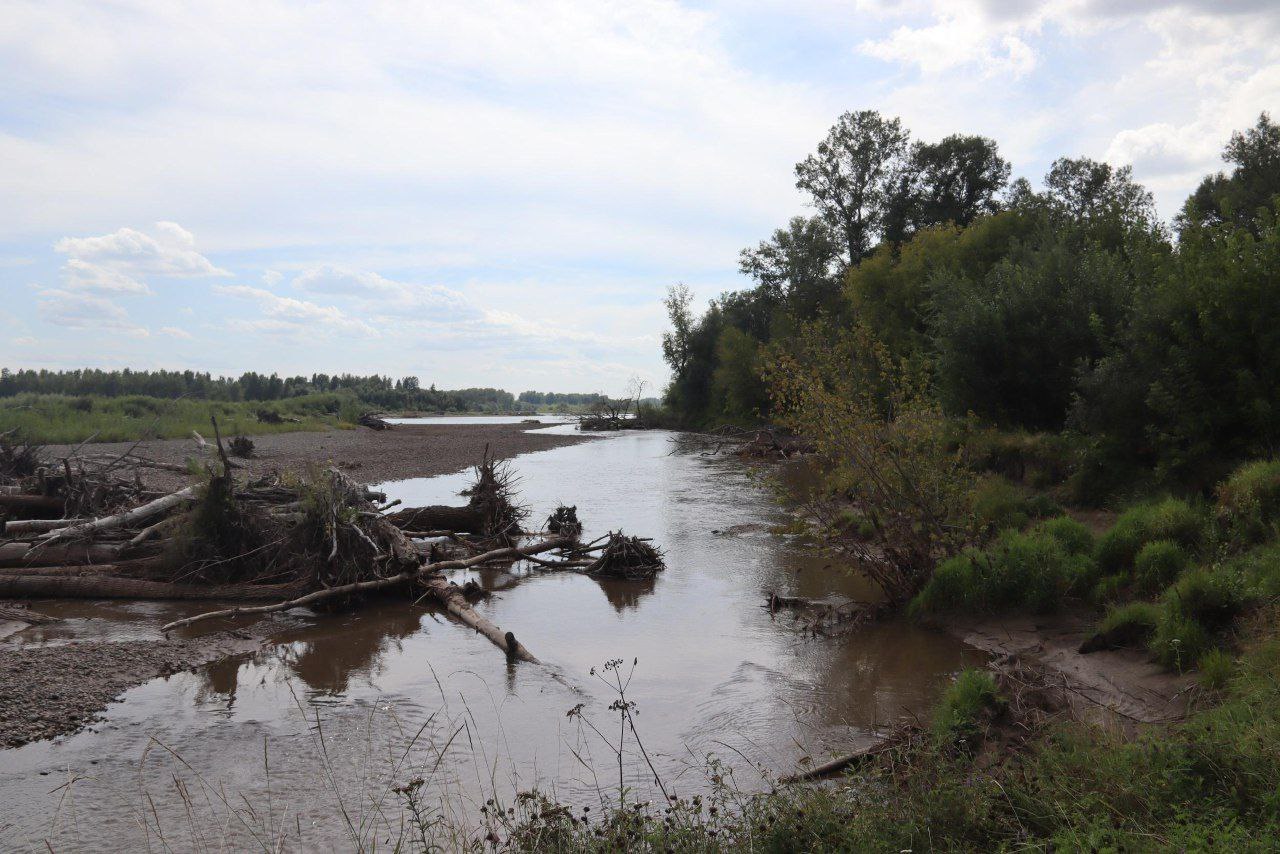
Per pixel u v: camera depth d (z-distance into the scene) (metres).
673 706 7.06
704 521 17.39
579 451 39.84
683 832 4.30
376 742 6.28
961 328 17.70
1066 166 51.62
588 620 10.02
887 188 52.69
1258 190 28.02
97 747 6.14
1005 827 4.16
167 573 11.39
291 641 9.18
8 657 8.05
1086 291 17.05
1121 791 4.25
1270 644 6.03
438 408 148.88
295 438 45.16
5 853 4.63
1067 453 14.12
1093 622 8.49
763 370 11.32
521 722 6.71
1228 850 3.36
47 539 11.65
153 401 50.44
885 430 10.54
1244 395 10.27
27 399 45.50
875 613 9.84
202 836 4.81
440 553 12.86
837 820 4.38
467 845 4.54
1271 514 8.28
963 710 6.13
